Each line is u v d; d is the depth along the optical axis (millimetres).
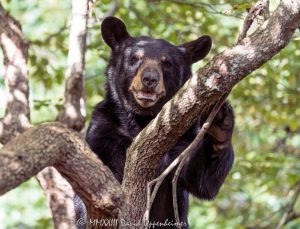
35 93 22203
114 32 12180
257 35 7258
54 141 6523
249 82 18312
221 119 9391
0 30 9727
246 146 22500
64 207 10852
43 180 10930
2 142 9609
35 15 24562
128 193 7969
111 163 11250
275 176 17969
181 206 11391
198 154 10438
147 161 7891
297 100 18688
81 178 6773
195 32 17234
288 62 17469
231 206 22469
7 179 6055
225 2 13586
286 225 18906
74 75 7898
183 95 7441
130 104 11219
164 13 17562
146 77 10773
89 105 18344
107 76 11859
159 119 7656
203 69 7363
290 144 23266
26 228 22984
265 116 19562
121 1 18203
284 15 7168
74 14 8148
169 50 11570
